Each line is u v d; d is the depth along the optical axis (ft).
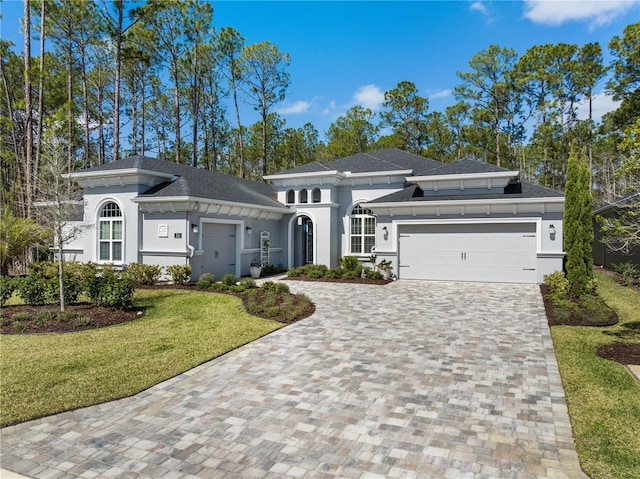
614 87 93.45
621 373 21.25
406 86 138.31
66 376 21.44
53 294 37.45
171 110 134.72
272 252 71.46
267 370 22.41
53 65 96.84
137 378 21.13
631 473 12.69
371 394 19.04
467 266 55.93
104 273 51.72
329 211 69.10
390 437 15.14
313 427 15.96
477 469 13.08
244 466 13.38
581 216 41.39
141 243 57.26
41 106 73.15
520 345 26.68
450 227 56.85
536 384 20.11
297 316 35.06
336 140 145.48
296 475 12.84
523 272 53.16
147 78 123.54
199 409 17.74
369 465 13.35
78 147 115.44
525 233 53.06
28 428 16.20
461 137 140.87
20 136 103.91
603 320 32.42
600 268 76.23
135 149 123.65
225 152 160.97
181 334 29.58
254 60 123.44
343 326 31.99
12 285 38.22
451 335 29.17
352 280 57.98
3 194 91.97
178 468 13.32
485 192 56.95
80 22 90.33
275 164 163.02
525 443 14.66
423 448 14.35
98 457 14.03
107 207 60.08
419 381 20.58
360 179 69.72
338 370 22.25
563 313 33.32
